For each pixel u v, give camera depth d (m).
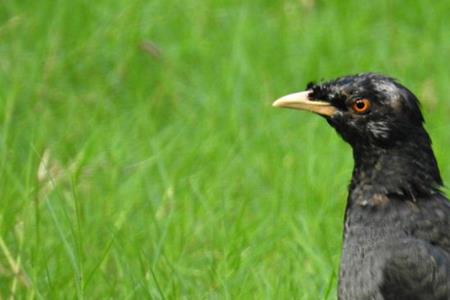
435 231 11.66
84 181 15.27
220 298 13.59
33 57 18.28
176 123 17.27
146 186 15.38
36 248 13.58
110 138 16.36
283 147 16.61
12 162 15.31
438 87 18.36
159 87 18.22
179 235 14.45
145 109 17.45
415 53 19.14
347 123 12.05
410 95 11.96
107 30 18.86
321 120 17.23
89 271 13.59
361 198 11.91
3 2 19.17
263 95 17.84
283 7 19.86
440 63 18.81
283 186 15.67
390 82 12.01
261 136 16.84
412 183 11.83
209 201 15.08
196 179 15.46
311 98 12.23
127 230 14.46
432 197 11.81
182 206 14.95
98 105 17.44
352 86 12.03
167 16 19.41
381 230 11.73
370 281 11.65
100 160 15.73
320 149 16.47
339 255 14.34
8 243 13.98
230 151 16.25
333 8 19.86
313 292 13.64
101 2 19.27
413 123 11.92
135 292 13.38
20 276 13.45
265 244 14.36
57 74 18.12
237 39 18.72
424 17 19.88
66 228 14.15
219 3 19.69
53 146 16.09
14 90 16.77
